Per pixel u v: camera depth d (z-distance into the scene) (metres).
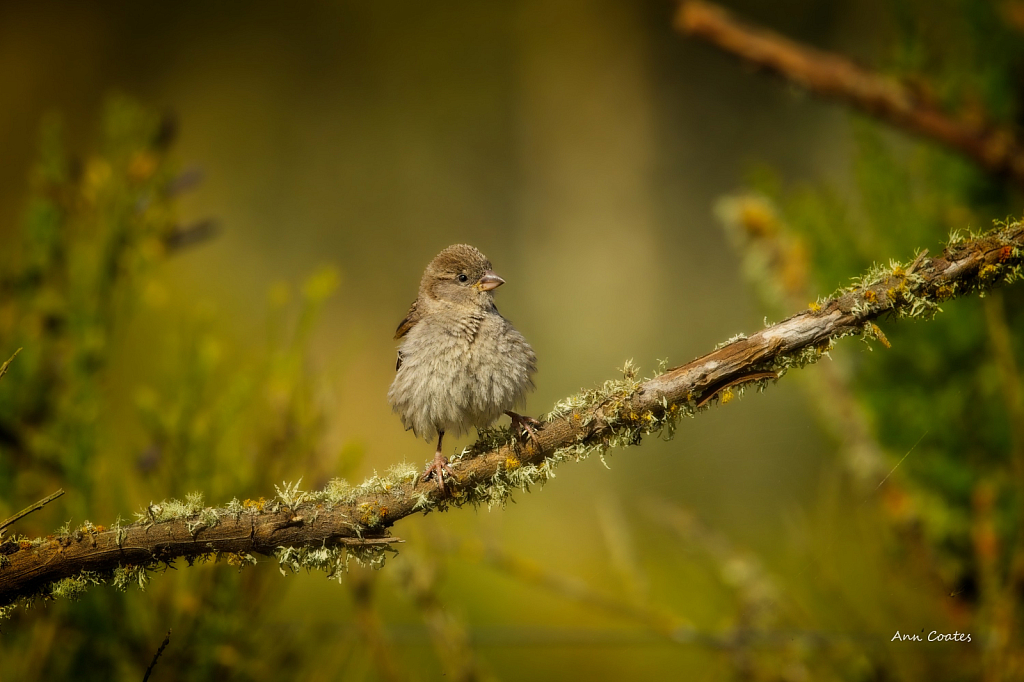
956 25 8.06
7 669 7.94
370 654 7.99
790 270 8.03
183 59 14.04
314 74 14.29
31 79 13.25
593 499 8.35
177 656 7.94
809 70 8.08
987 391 7.99
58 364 7.99
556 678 8.19
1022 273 7.83
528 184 14.03
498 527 8.08
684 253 12.98
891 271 7.83
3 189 12.36
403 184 14.06
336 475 7.96
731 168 13.10
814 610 8.00
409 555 8.01
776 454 8.14
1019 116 8.05
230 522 7.83
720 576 8.04
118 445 8.01
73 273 8.00
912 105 8.05
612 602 8.02
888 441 8.01
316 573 8.22
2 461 7.96
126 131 8.04
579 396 7.86
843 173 10.60
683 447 8.17
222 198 13.41
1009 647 7.93
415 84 14.26
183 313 7.99
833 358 8.01
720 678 8.02
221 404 7.96
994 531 7.96
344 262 13.39
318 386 7.98
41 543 7.82
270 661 7.97
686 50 13.45
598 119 13.86
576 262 13.24
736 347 7.84
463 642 8.01
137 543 7.83
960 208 8.04
